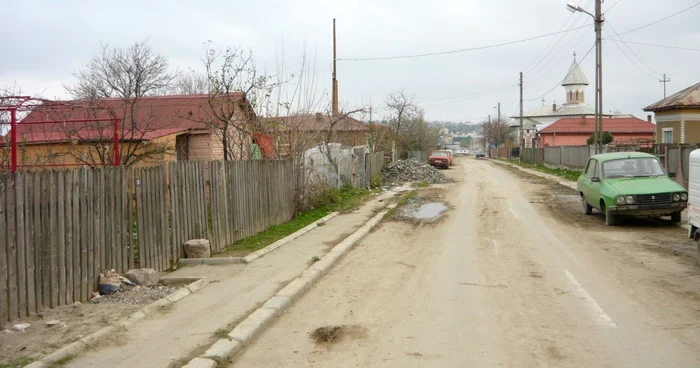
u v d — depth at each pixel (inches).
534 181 1376.7
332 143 973.8
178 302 304.8
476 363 216.7
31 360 215.0
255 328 256.1
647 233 539.2
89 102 522.9
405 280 363.3
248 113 658.8
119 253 337.7
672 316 272.2
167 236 390.6
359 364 218.8
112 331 249.9
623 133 2822.3
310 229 590.2
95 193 314.0
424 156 2790.4
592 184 646.5
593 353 224.5
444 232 578.6
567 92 3907.5
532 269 389.4
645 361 214.8
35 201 268.2
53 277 280.7
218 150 797.2
